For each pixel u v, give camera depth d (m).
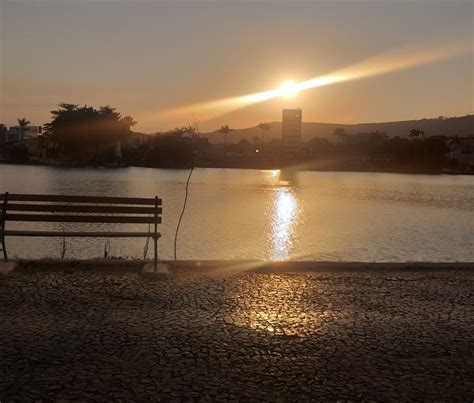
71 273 7.36
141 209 8.09
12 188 64.56
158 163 157.12
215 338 5.01
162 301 6.15
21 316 5.43
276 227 34.56
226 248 24.36
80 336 4.92
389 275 7.93
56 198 8.00
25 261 7.70
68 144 158.25
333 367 4.45
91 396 3.77
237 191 74.88
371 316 5.88
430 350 4.90
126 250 21.11
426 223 40.28
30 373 4.11
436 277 7.86
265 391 3.95
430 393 4.02
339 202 60.72
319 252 24.50
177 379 4.09
